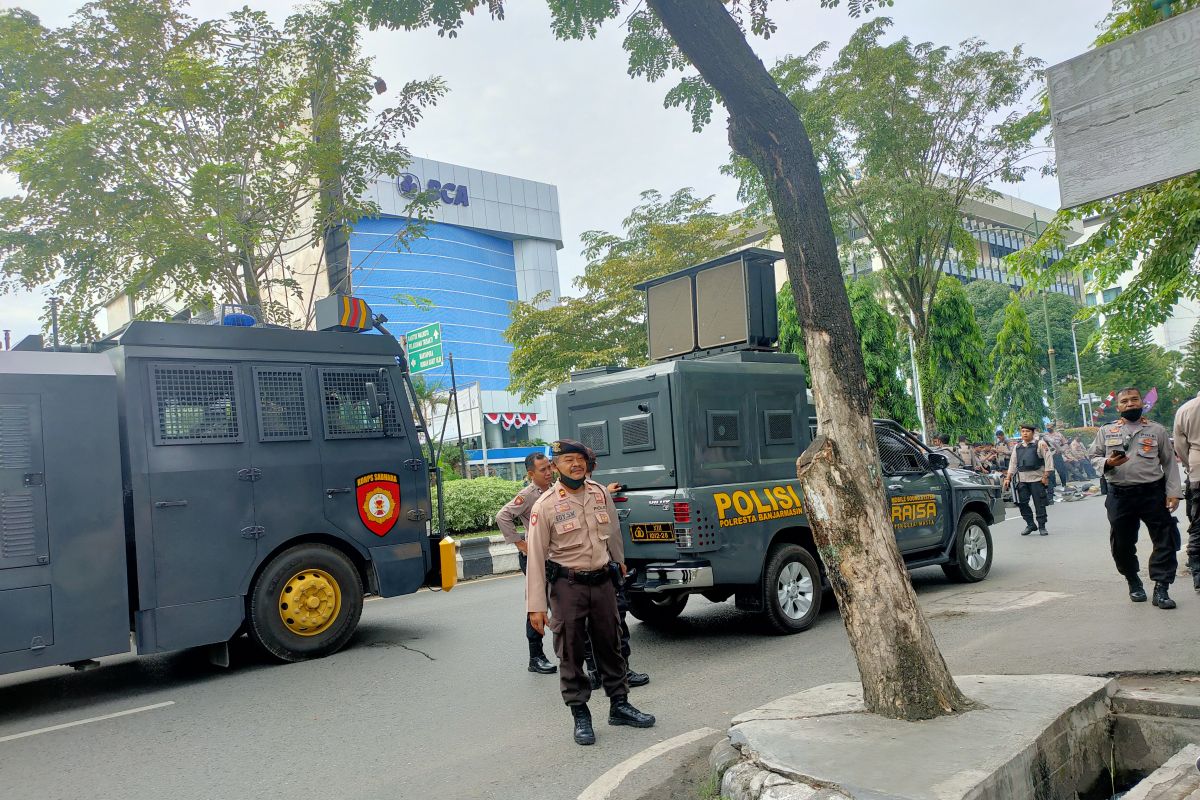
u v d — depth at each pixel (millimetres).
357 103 14117
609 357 22312
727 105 4613
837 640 7246
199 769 4910
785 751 3850
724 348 8500
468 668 7066
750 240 37094
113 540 6676
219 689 6820
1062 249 10750
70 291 12984
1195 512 7609
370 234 68625
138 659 8500
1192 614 6828
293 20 13305
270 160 13734
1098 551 11289
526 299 81500
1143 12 8258
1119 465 7301
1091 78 3689
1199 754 3840
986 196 21594
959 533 9586
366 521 8203
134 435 6949
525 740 5094
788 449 8039
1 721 6215
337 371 8258
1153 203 9430
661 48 7039
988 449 23984
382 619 9766
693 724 5172
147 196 12570
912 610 4320
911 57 19875
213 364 7465
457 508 14336
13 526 6258
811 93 20156
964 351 26953
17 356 6523
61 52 12281
